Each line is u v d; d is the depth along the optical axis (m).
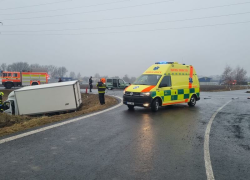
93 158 4.23
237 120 8.05
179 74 11.20
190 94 11.75
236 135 6.00
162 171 3.69
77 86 14.53
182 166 3.90
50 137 5.58
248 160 4.21
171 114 9.23
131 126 6.93
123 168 3.79
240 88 42.66
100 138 5.57
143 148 4.84
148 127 6.83
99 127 6.75
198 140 5.50
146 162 4.06
